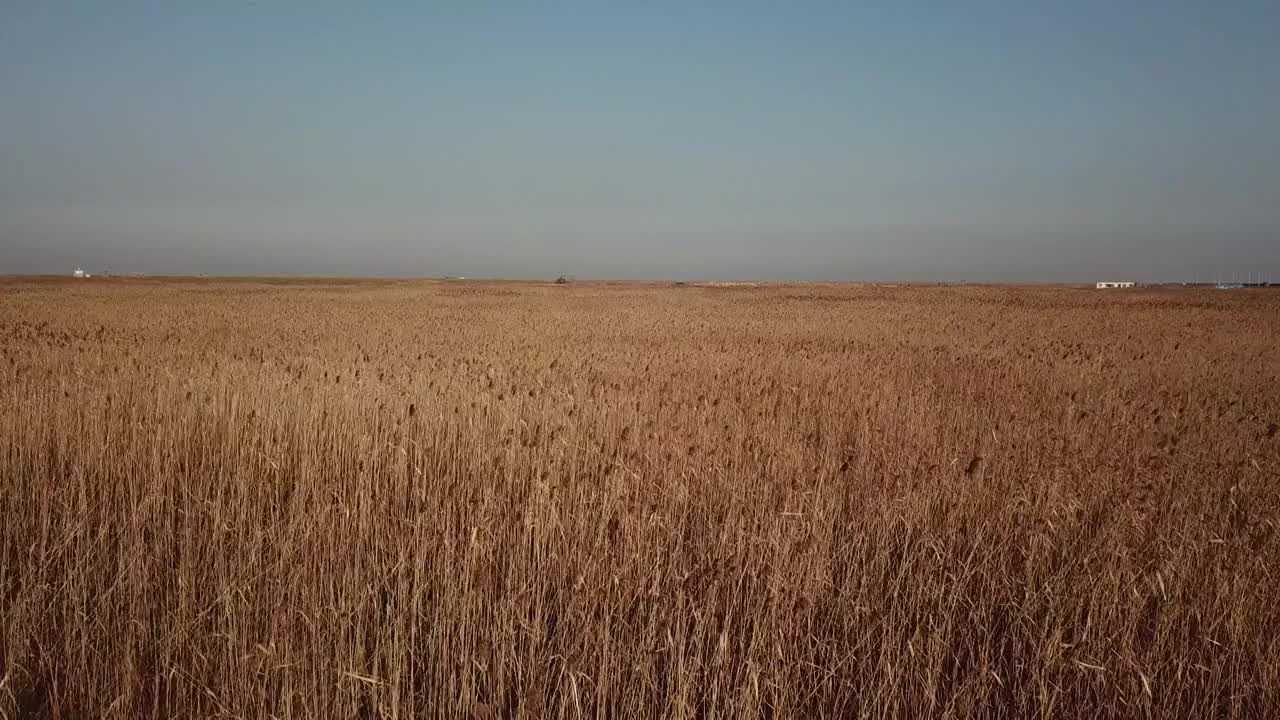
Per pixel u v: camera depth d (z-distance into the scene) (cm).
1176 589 385
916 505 507
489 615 359
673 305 3712
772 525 466
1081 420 792
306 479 552
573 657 339
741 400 927
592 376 1111
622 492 506
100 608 367
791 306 3678
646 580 395
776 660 328
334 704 306
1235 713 313
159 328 1858
